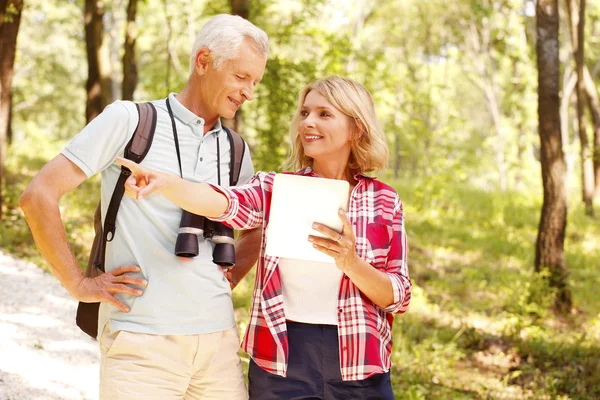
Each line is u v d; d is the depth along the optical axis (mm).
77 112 38500
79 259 8344
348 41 11805
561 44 25844
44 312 6586
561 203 9539
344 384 2490
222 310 2607
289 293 2518
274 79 10648
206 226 2574
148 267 2498
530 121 23656
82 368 5309
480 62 27781
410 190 17641
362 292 2516
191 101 2637
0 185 10086
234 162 2744
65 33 33125
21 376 4844
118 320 2502
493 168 26844
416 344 7445
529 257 12438
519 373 6773
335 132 2590
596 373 6848
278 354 2461
